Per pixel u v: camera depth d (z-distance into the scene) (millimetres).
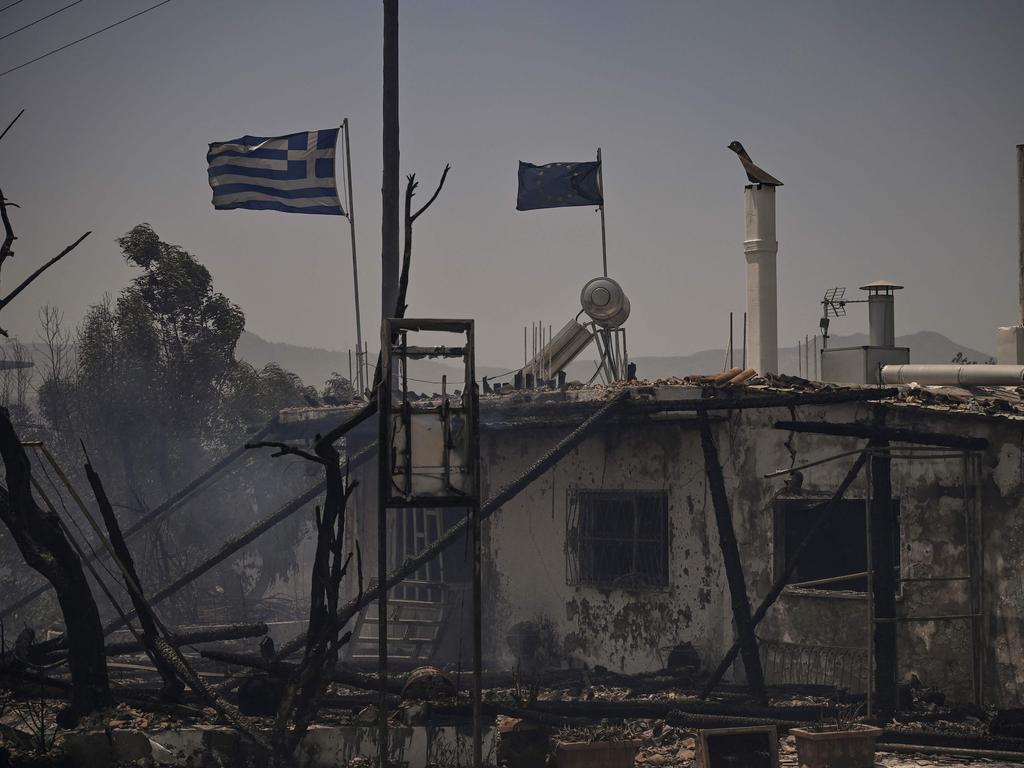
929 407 14844
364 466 20625
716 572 16188
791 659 15484
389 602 19547
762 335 19016
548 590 17766
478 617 10836
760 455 15906
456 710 12742
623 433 17188
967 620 14477
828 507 14055
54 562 12992
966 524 14539
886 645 13766
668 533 16688
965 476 14547
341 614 14070
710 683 14281
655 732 13320
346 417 19750
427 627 18859
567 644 17484
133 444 28703
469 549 18703
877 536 13766
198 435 29234
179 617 23094
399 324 10953
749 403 14547
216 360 30094
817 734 11758
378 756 11797
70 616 13102
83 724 12570
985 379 16641
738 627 14320
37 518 13000
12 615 24531
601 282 19578
